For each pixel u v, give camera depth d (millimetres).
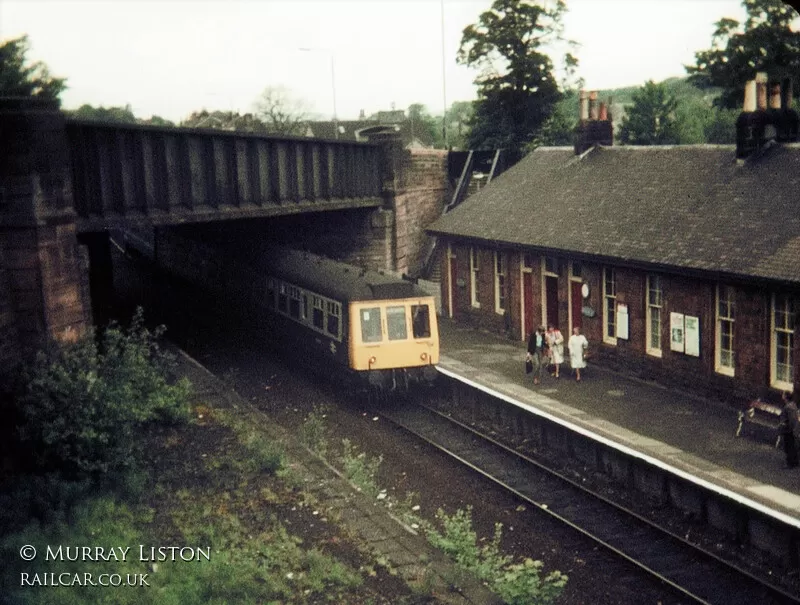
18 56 27562
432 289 35469
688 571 14148
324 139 29656
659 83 59438
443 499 17391
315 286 26219
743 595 13258
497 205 31312
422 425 22719
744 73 41531
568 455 20016
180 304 39219
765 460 16750
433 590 11805
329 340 25266
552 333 24188
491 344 28922
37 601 10344
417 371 24281
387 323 23969
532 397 21969
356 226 34531
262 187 27000
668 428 18984
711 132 57500
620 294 23859
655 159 26547
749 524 15078
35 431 14609
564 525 16031
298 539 13305
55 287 17609
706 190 23297
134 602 10594
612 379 23625
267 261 30734
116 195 21609
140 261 54938
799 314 18266
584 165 29422
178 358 25562
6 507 13164
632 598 13195
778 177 21547
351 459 17766
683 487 16562
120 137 21578
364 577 12172
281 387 25781
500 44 45094
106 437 14562
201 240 39000
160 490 14773
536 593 11922
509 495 17703
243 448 17391
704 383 21219
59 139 17812
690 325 21469
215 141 24922
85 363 16062
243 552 12508
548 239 26500
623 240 23781
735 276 19453
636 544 15281
